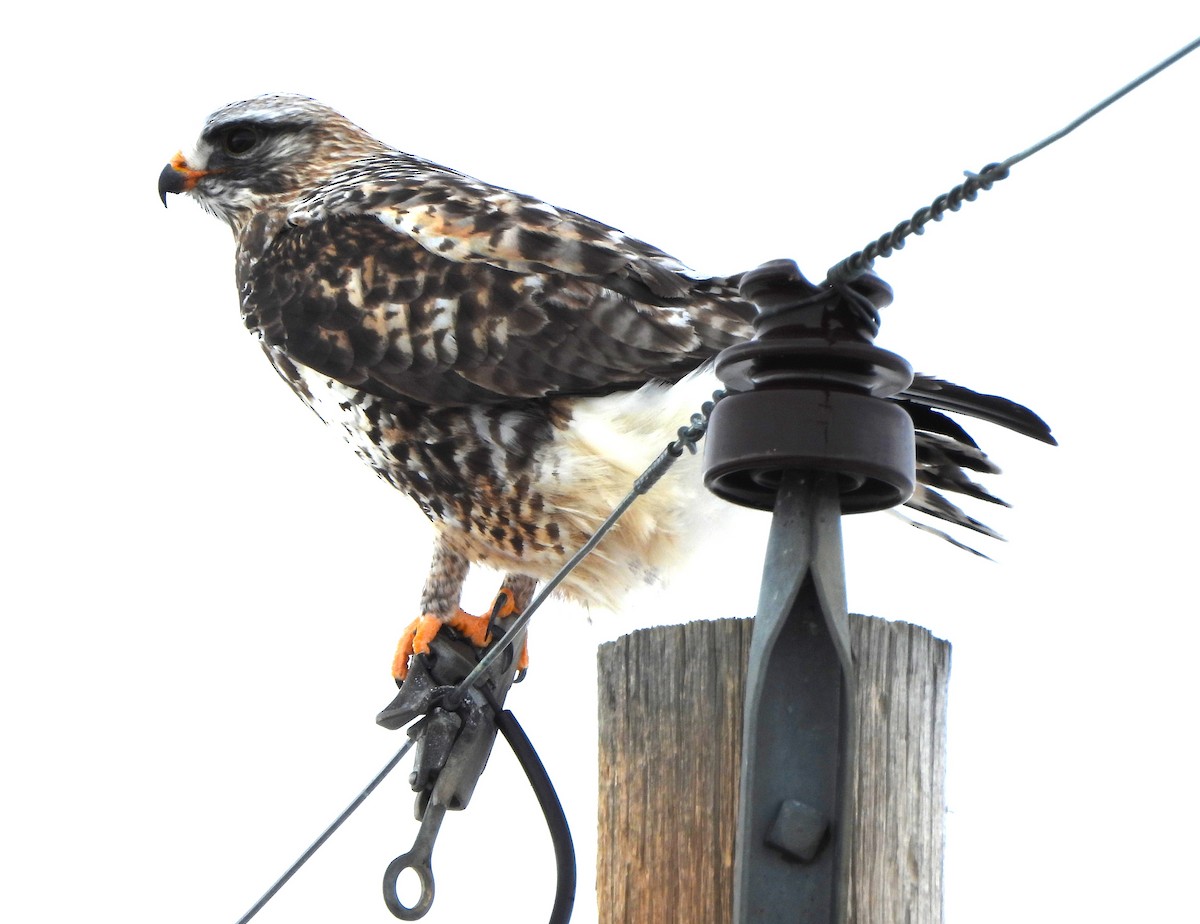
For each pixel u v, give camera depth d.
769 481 6.41
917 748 7.12
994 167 5.80
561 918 9.72
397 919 9.89
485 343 11.28
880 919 6.89
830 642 6.03
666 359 11.03
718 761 7.22
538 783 10.09
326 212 12.26
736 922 5.98
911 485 6.21
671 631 7.41
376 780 9.39
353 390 11.65
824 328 6.20
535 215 11.78
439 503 11.66
